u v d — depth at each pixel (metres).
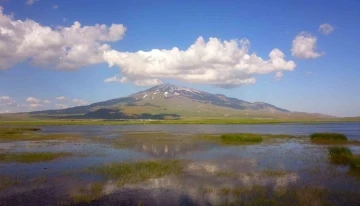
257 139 66.69
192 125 182.25
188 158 41.78
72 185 26.80
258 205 20.56
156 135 87.75
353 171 31.69
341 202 21.05
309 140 68.19
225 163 37.47
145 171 32.38
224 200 22.05
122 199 22.72
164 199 22.62
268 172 31.55
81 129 132.62
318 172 31.25
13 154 45.84
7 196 23.62
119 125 190.38
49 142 66.44
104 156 43.97
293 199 21.78
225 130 119.25
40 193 24.36
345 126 164.75
